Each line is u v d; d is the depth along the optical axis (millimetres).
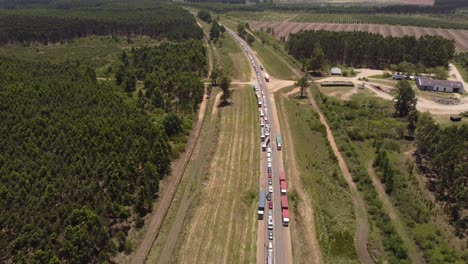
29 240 96500
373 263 102750
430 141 145500
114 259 101625
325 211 120812
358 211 122312
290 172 141375
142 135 148625
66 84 181500
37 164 125188
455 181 123312
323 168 144750
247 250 106000
